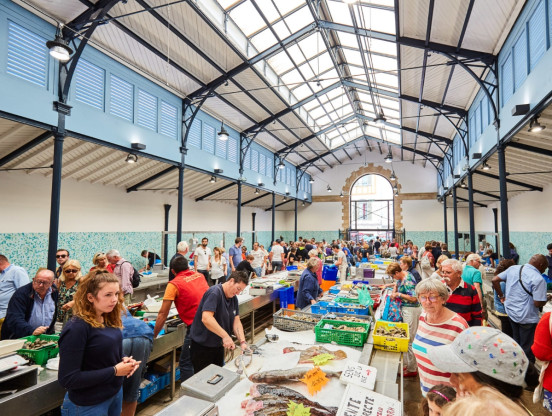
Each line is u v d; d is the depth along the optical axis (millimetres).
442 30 5965
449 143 12555
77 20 5312
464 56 6301
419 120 11523
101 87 6375
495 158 8328
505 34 5535
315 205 21734
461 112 9328
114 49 6555
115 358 1928
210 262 8227
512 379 994
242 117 11383
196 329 2842
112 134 6566
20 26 4797
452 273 3160
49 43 3914
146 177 9461
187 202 12633
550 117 5062
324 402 1832
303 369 2176
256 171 13781
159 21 6230
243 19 7336
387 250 14938
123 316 2789
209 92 8594
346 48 8992
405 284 4188
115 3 5172
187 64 7801
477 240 16125
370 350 2621
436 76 7930
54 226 5004
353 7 6699
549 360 2176
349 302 4410
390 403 1767
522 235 11359
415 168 19859
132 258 9844
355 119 15094
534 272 3770
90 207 8523
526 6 4742
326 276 7516
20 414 2195
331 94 12375
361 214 22578
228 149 11430
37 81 5012
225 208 15547
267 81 9383
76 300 1870
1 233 6570
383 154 20500
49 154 6582
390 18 6648
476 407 874
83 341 1804
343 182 21281
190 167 9219
